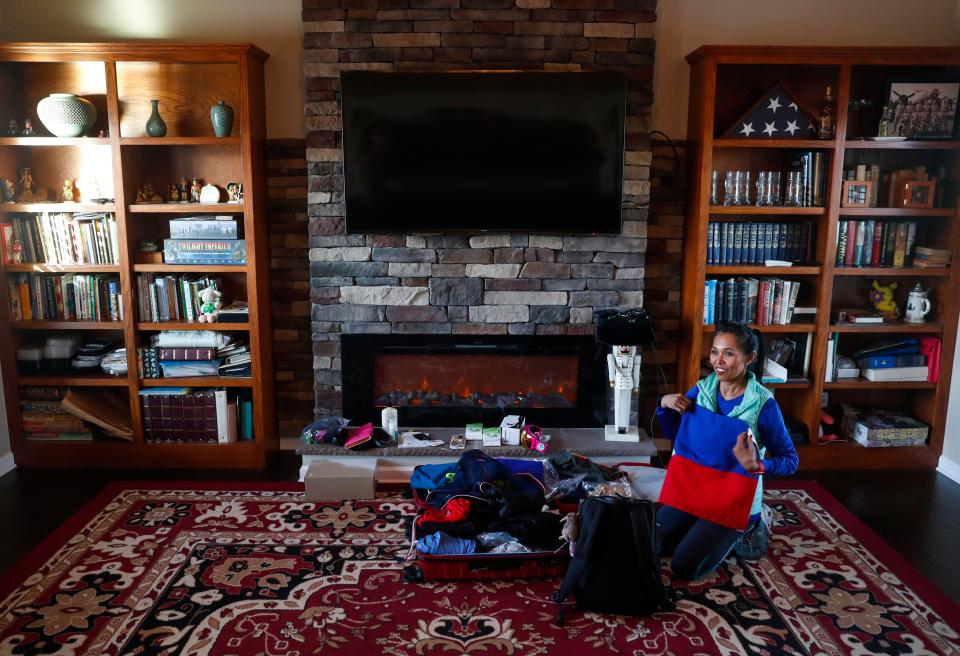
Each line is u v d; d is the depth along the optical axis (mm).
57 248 3615
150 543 2887
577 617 2424
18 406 3695
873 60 3395
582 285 3600
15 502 3314
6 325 3631
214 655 2219
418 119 3395
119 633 2318
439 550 2615
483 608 2469
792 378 3738
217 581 2621
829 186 3535
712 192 3594
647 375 3930
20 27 3629
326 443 3445
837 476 3668
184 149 3725
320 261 3578
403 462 3449
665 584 2621
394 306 3615
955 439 3654
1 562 2777
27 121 3555
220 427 3699
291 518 3111
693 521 2736
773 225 3652
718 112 3688
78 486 3488
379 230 3496
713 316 3682
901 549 2934
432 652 2236
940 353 3701
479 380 3770
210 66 3656
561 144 3418
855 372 3775
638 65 3463
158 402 3676
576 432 3682
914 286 3902
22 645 2252
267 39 3648
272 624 2371
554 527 2760
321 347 3658
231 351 3693
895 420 3814
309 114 3461
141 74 3646
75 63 3645
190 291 3656
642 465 3377
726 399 2693
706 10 3650
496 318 3623
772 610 2475
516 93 3373
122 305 3609
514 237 3559
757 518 2744
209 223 3561
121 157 3477
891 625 2396
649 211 3771
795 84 3678
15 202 3621
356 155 3422
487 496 2939
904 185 3607
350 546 2877
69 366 3752
